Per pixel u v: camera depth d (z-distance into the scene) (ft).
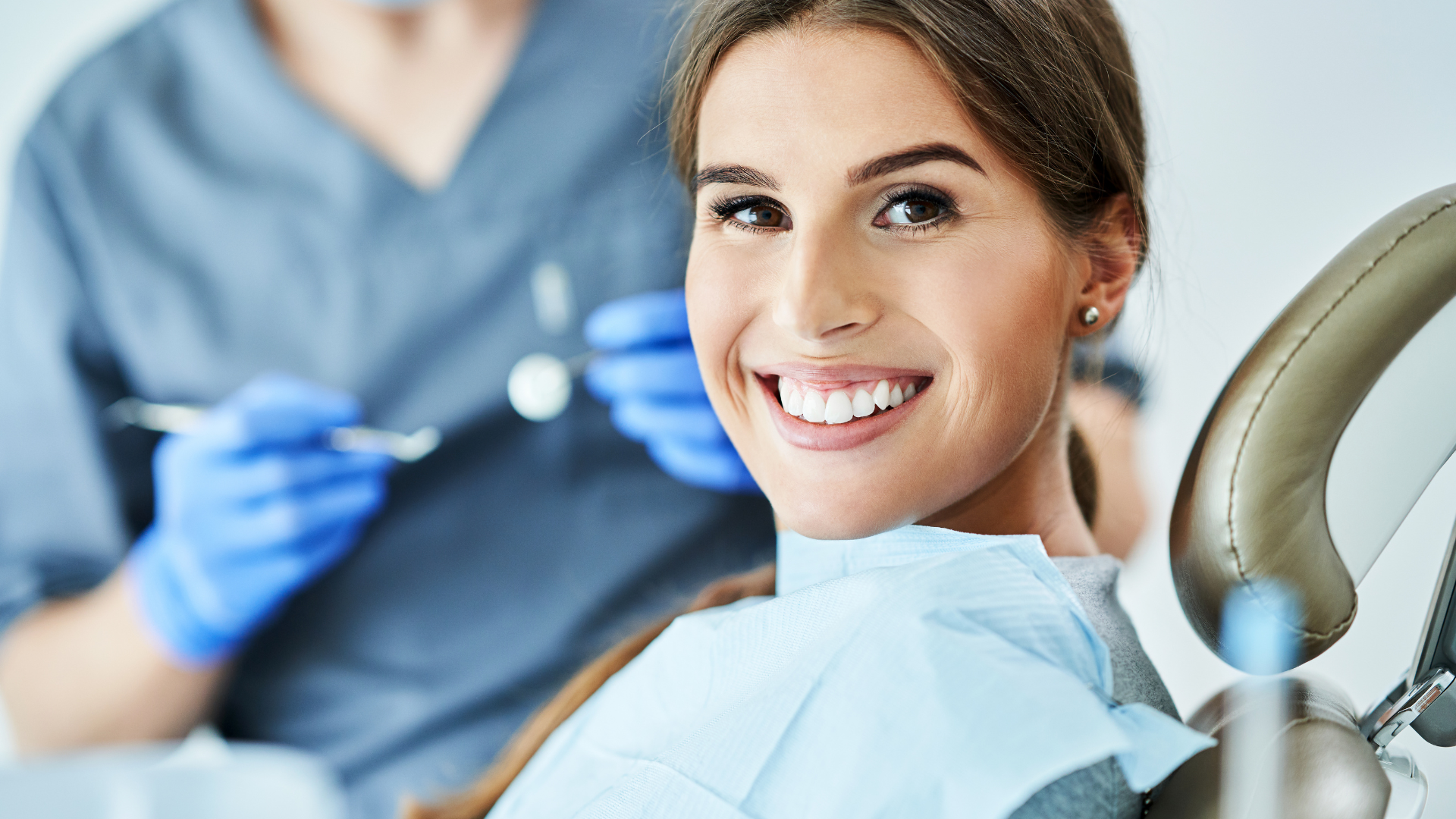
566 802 1.57
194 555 4.45
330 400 4.55
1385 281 1.25
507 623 4.60
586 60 4.44
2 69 4.33
